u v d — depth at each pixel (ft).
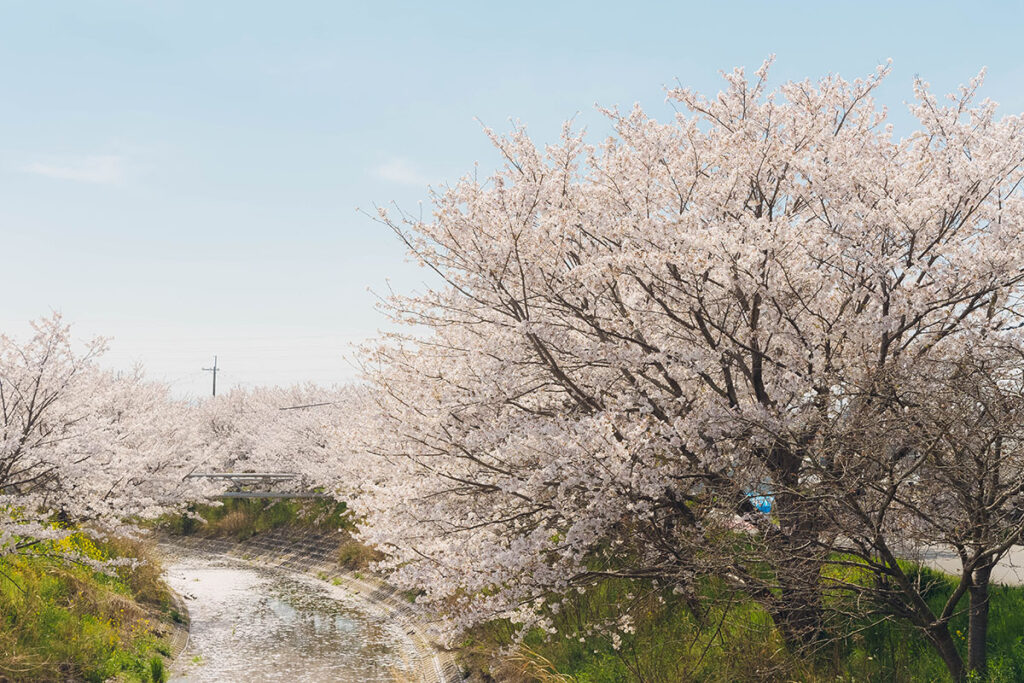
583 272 31.89
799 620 28.71
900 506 26.20
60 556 50.47
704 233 29.30
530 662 38.04
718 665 30.55
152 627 55.11
